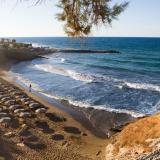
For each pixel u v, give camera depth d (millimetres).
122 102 26188
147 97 28172
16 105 22094
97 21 6645
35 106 22609
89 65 61688
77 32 6895
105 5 6453
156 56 83188
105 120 21062
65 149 15273
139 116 21688
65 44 170125
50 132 17875
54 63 67125
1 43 96688
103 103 25844
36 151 14766
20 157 13867
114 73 48219
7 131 17281
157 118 12836
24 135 16891
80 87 33906
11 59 69938
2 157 13516
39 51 95938
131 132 12922
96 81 37938
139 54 91625
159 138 11297
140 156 11047
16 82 38125
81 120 20844
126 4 6379
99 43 173000
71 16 6863
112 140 15031
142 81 38938
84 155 14531
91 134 18016
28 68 56000
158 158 10703
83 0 6664
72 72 49188
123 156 11906
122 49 116750
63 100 27219
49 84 36438
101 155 14266
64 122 20172
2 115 19828
